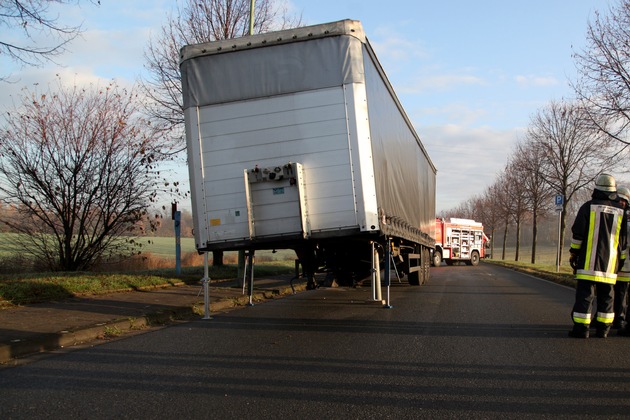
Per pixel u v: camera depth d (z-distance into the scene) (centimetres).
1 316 788
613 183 717
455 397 456
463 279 1984
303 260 1030
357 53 798
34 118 1327
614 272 705
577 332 711
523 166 2873
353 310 995
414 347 650
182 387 482
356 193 786
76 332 686
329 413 416
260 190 811
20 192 1341
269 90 811
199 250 830
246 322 849
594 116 1574
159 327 812
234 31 1616
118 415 410
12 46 882
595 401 446
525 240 10000
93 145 1388
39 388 478
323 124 795
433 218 2098
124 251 1488
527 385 491
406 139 1288
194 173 830
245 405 434
